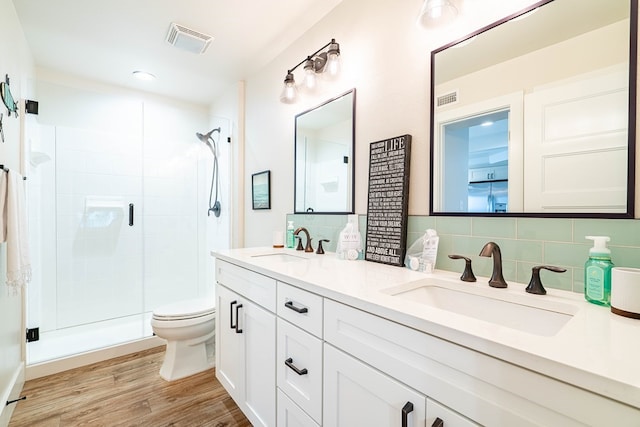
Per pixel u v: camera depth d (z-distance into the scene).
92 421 1.54
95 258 2.74
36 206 2.43
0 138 1.47
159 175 3.09
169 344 1.99
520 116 1.01
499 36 1.07
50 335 2.50
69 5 1.75
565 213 0.92
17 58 1.84
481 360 0.58
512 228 1.03
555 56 0.94
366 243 1.49
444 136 1.22
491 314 0.93
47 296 2.51
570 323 0.65
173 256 3.15
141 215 2.96
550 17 0.96
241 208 2.75
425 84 1.29
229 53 2.28
